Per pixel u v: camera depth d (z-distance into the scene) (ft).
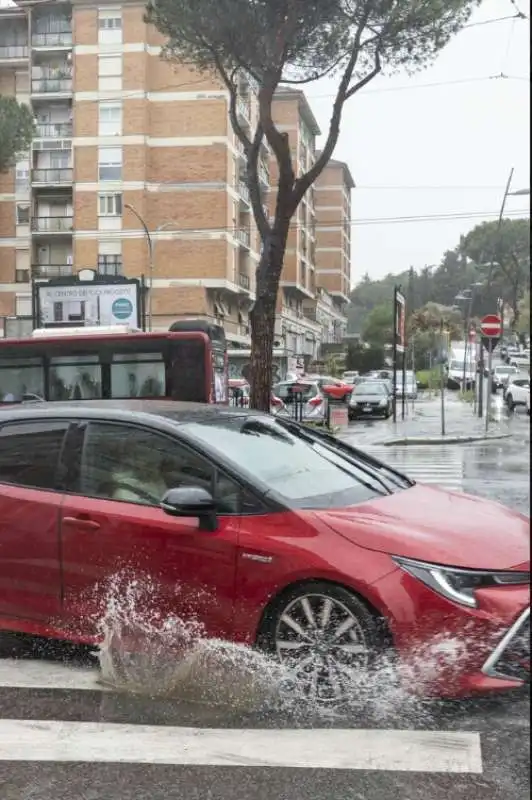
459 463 55.88
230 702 14.49
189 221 167.73
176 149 167.43
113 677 15.57
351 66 48.47
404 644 13.62
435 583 13.66
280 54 47.57
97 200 168.25
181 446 16.12
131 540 15.61
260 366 50.37
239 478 15.38
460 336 275.18
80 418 17.21
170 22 48.70
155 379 62.44
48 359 63.36
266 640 14.51
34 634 16.71
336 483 16.71
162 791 11.56
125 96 165.89
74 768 12.25
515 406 116.88
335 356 272.92
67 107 175.22
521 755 12.39
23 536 16.66
